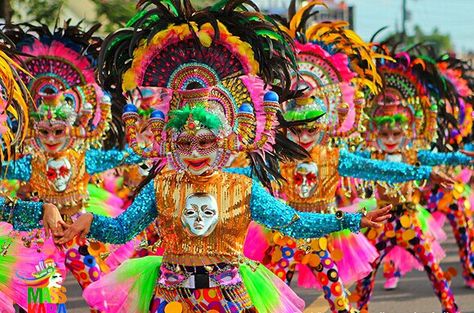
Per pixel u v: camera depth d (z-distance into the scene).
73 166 8.90
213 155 6.05
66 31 9.35
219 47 6.34
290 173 8.49
